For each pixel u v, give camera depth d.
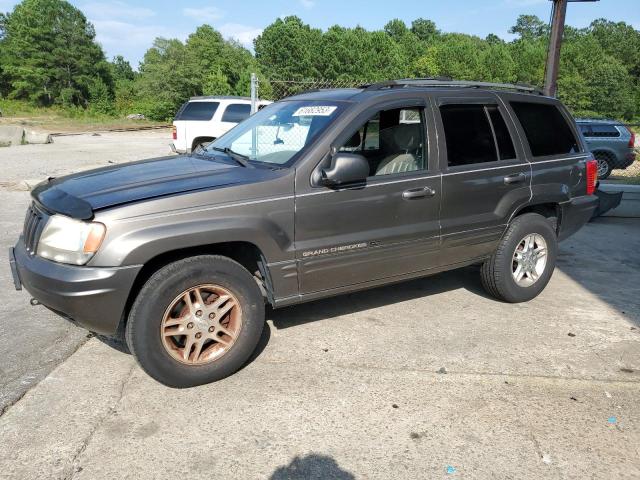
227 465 2.70
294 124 4.00
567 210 5.03
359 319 4.49
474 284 5.41
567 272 5.91
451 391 3.41
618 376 3.63
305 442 2.89
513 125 4.61
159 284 3.13
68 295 3.02
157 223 3.11
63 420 3.03
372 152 3.94
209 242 3.22
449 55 80.44
